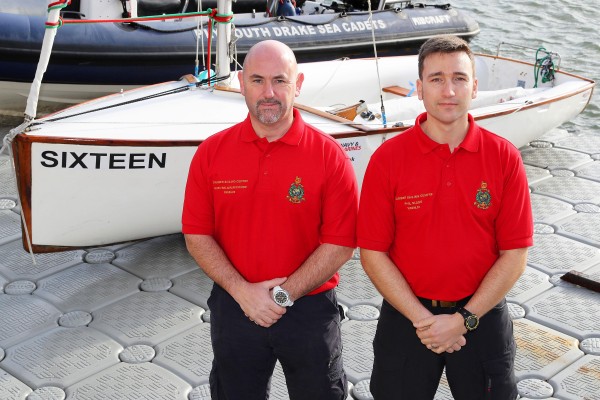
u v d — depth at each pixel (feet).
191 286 15.79
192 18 27.43
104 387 12.62
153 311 14.85
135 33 24.56
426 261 8.81
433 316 8.74
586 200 19.79
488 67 25.31
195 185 9.30
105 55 24.04
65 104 26.13
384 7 29.35
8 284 15.66
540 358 13.47
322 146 9.12
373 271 9.00
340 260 9.20
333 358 9.39
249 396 9.59
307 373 9.34
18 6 28.53
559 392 12.59
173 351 13.62
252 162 9.03
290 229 9.14
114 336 14.02
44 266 16.39
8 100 25.02
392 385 9.34
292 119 9.09
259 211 9.09
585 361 13.39
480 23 40.42
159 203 16.12
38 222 15.34
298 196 9.04
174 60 24.71
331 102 22.81
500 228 8.79
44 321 14.44
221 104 17.34
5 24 23.45
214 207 9.29
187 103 17.25
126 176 15.48
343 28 27.45
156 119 16.48
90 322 14.47
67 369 13.07
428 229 8.73
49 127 15.53
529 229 8.79
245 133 9.04
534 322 14.56
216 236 9.47
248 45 25.71
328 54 27.09
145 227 16.51
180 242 17.60
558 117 22.09
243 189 9.05
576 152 22.91
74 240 15.92
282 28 26.61
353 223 9.23
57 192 15.15
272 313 9.00
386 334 9.24
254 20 26.50
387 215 8.86
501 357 9.01
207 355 13.53
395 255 9.07
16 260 16.57
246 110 17.17
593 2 42.96
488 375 9.00
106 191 15.49
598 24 39.91
